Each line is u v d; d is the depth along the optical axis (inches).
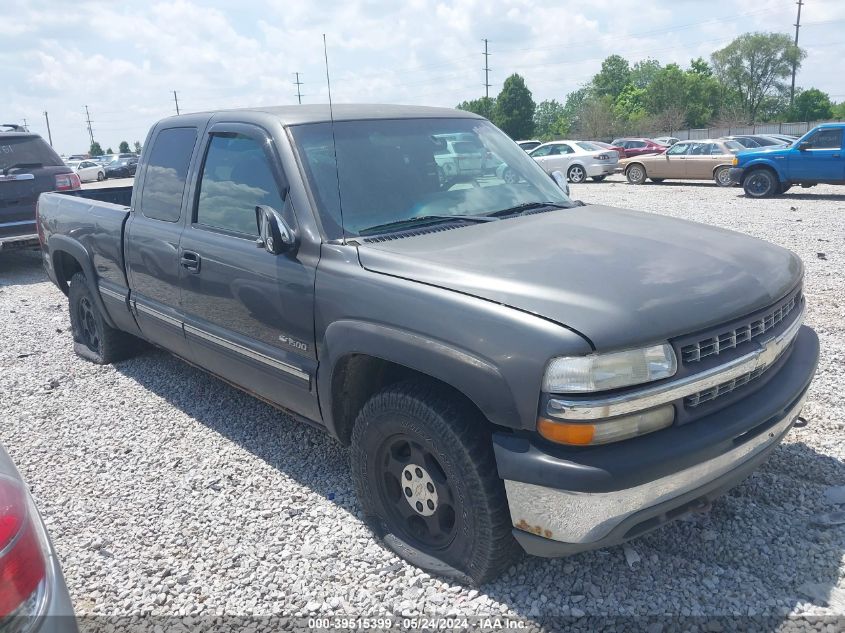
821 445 153.9
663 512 100.3
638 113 3678.6
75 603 117.3
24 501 75.9
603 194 776.3
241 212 152.1
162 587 119.6
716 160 845.2
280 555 126.6
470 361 101.7
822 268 322.0
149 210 185.5
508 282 105.7
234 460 164.1
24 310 326.6
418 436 112.4
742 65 3553.2
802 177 661.3
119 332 229.8
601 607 108.5
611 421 94.7
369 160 146.0
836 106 3730.3
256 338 147.9
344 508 141.0
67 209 231.0
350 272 122.8
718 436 100.2
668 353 97.9
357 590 116.3
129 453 170.9
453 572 114.6
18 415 197.3
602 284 103.7
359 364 127.3
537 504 98.5
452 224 138.4
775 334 114.6
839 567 114.5
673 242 125.2
